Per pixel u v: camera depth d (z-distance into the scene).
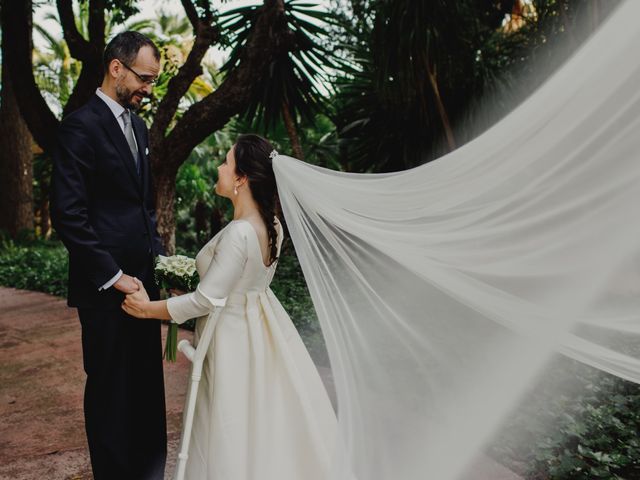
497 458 2.95
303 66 7.86
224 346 2.10
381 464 2.03
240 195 2.19
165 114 6.93
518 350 1.93
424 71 6.45
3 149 16.02
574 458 2.86
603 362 1.73
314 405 2.17
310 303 6.29
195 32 6.66
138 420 2.53
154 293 2.57
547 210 1.68
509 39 8.02
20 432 3.43
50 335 5.90
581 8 5.43
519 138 1.69
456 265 1.91
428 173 1.97
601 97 1.49
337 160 10.96
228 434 2.02
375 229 2.07
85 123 2.32
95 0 6.77
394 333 2.12
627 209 1.54
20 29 6.89
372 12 6.76
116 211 2.43
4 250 14.18
